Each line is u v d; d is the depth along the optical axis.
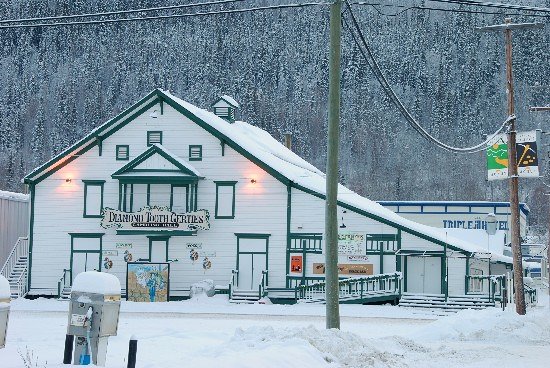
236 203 64.00
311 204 63.03
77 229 65.19
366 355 21.44
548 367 23.38
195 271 63.81
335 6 25.53
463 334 33.50
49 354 21.55
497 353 26.80
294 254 62.97
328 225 25.38
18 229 70.94
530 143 42.94
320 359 19.75
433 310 58.53
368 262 61.84
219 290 63.19
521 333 33.53
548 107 58.53
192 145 64.81
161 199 64.56
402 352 25.02
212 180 64.44
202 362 17.19
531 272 102.62
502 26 43.19
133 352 15.36
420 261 61.94
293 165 75.69
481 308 58.88
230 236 63.78
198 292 61.84
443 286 61.19
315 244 62.72
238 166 64.25
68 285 64.69
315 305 59.72
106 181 65.25
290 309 55.41
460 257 60.88
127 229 63.50
